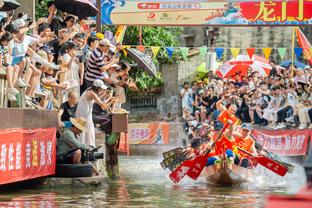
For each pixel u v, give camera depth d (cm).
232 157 1695
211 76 3500
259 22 2639
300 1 2612
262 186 1680
